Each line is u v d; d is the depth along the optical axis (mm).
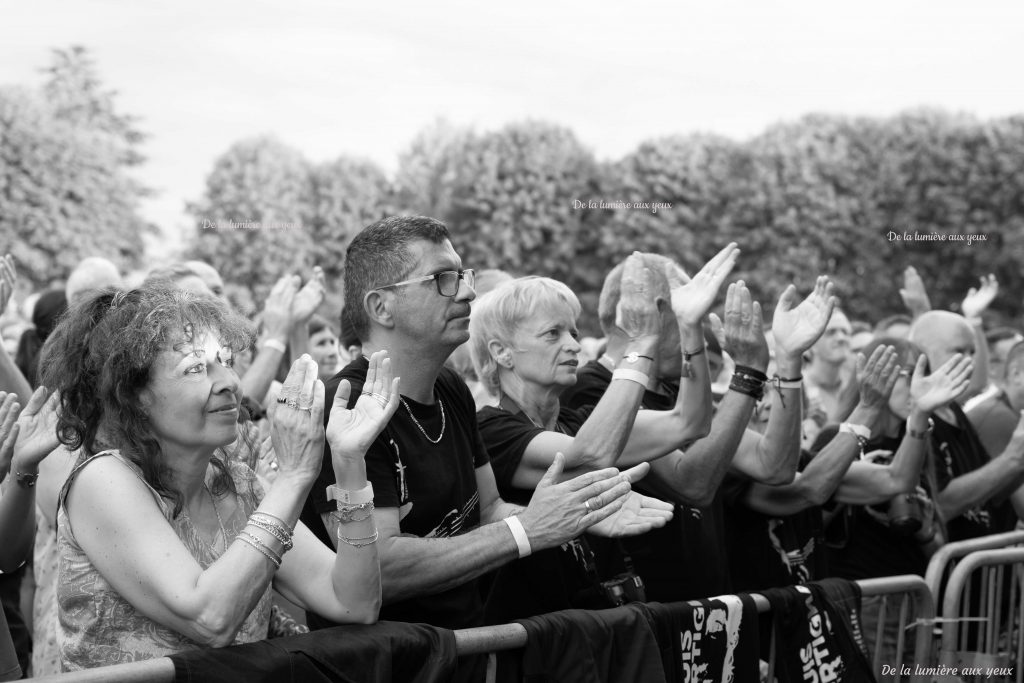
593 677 2949
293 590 2637
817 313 3869
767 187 31156
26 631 3590
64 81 39375
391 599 2834
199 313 2480
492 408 3523
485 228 30547
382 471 2859
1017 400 6070
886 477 4449
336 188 29562
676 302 3475
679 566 3768
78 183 26656
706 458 3645
